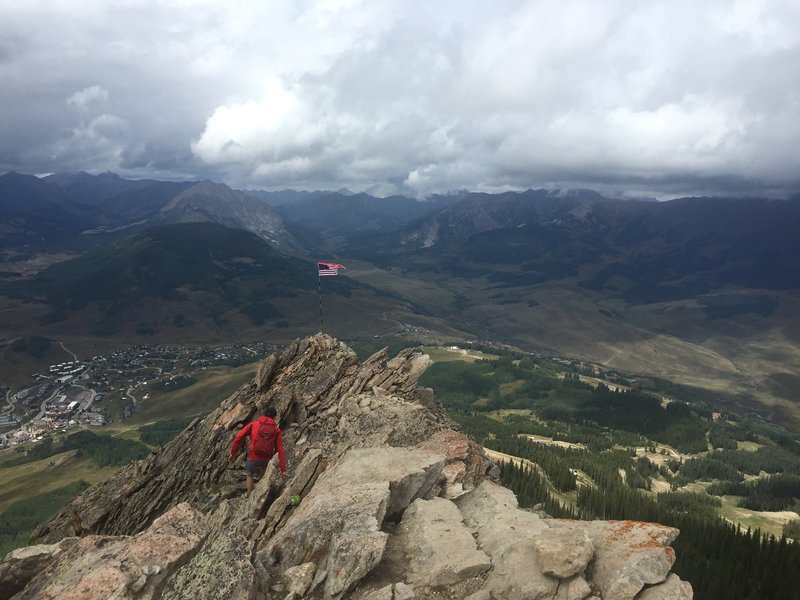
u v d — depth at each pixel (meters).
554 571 15.24
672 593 14.48
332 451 29.97
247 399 45.00
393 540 19.06
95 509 40.75
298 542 18.31
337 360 45.16
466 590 16.19
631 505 151.75
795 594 100.88
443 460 23.83
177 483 39.09
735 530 138.88
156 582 13.87
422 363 44.22
